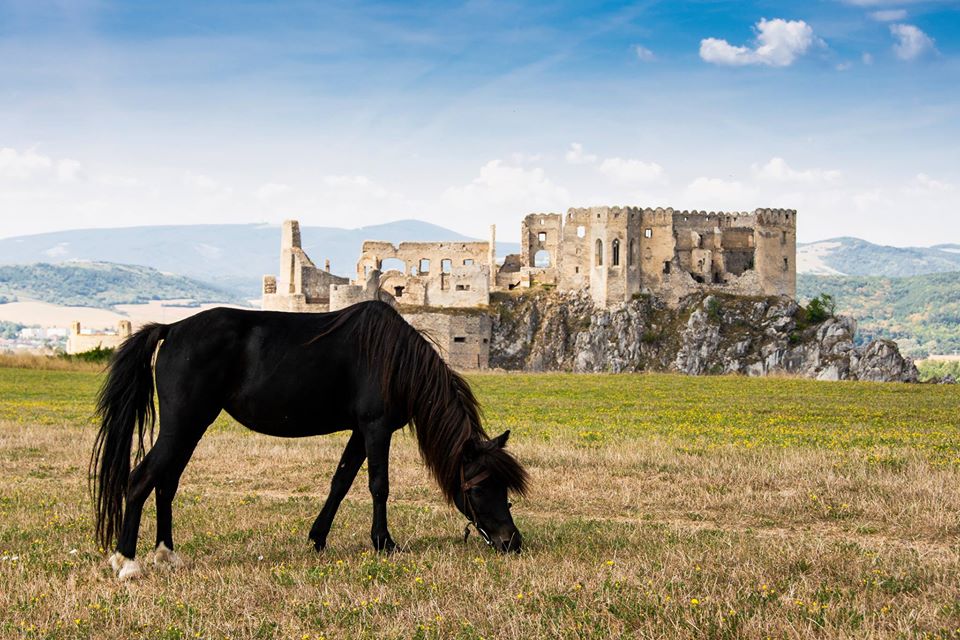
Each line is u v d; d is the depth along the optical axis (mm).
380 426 12234
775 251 126625
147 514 15641
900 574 10492
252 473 20344
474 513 12195
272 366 12273
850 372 108938
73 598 10094
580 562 11492
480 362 115938
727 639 8547
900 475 18188
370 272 113000
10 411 37188
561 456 21047
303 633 9000
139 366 12438
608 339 118750
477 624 9078
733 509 15750
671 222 125312
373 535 12391
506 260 136875
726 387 60188
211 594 10297
